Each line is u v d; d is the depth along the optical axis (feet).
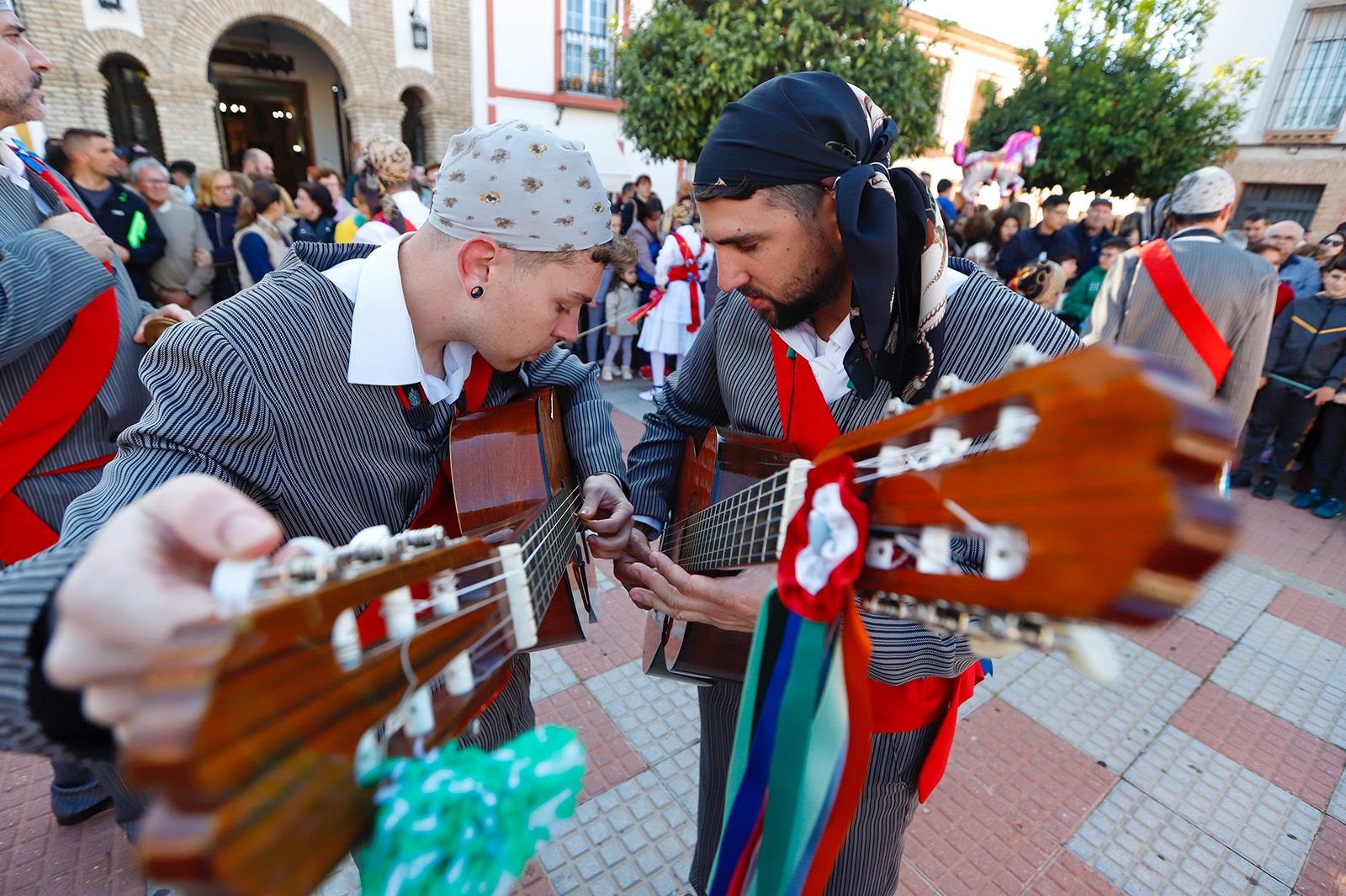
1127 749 7.28
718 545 3.29
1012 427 1.17
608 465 4.58
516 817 1.22
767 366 3.76
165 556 1.26
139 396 5.38
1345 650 9.27
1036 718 7.63
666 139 19.31
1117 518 0.86
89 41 26.50
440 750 1.41
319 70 38.75
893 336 2.96
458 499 3.44
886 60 17.63
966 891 5.67
